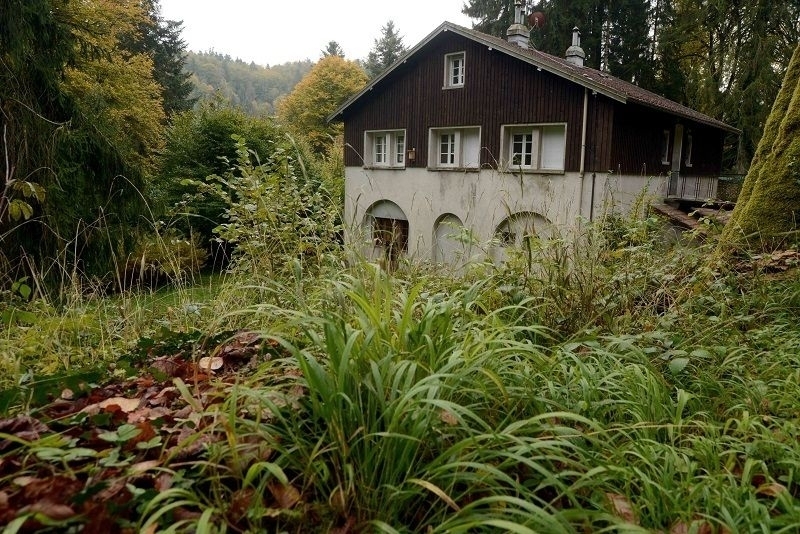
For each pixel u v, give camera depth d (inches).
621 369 80.8
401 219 633.6
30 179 249.1
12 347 97.7
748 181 193.6
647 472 61.2
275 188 154.7
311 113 1243.2
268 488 53.7
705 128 711.1
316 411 55.6
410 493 50.6
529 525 49.3
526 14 995.9
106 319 122.1
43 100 274.5
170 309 132.3
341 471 56.1
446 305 73.4
